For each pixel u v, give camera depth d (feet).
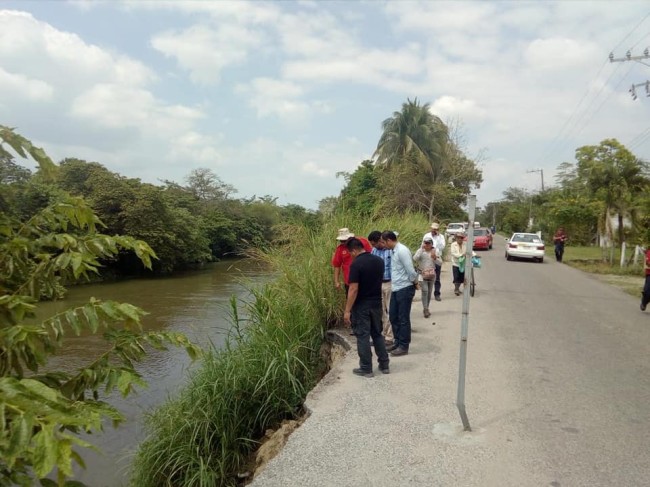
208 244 141.59
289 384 22.20
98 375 8.84
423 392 19.63
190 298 77.66
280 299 27.55
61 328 8.39
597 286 53.72
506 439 15.44
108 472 23.16
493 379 21.17
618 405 18.20
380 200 45.27
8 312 8.05
